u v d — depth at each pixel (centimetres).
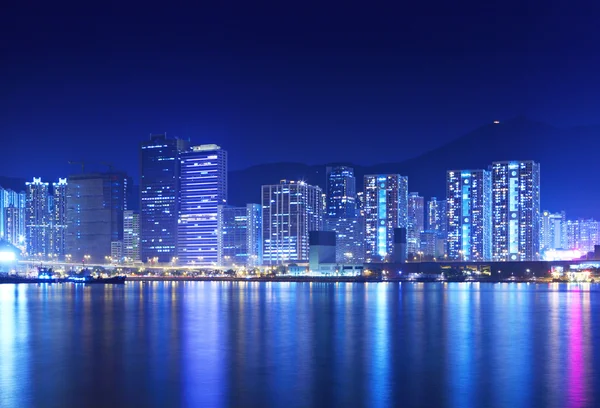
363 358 7556
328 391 5769
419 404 5303
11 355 7894
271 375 6488
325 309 16025
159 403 5369
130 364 7162
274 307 16912
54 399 5519
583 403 5316
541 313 14500
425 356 7700
